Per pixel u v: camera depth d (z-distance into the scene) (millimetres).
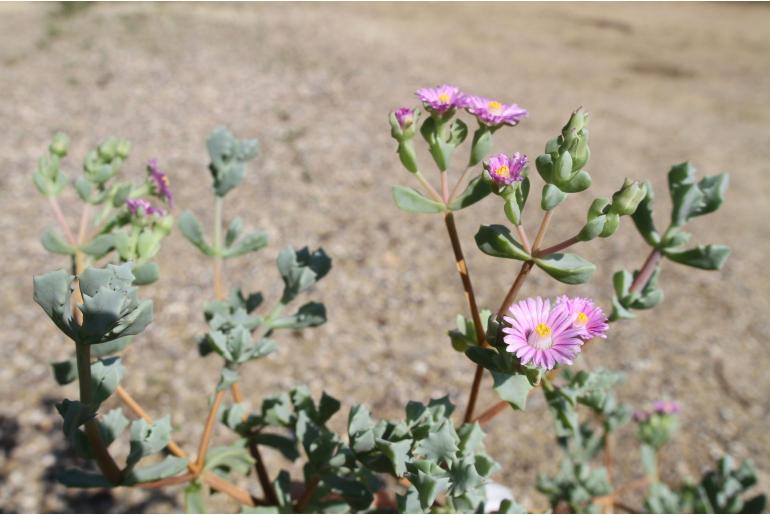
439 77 9539
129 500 3471
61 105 7832
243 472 1776
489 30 13055
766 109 9922
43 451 3701
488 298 5141
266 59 9539
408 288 5188
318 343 4609
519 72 10500
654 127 8805
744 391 4500
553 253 1254
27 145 6859
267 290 5039
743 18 15680
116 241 1480
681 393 4441
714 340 4953
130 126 7348
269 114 7766
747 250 6055
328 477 1497
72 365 1567
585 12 15531
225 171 1772
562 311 1153
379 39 11203
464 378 4426
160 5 12062
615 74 11086
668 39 13570
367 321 4836
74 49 9703
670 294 5449
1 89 8156
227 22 11211
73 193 6090
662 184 7016
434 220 6043
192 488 1622
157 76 8758
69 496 3465
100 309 1003
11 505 3379
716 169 7578
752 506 2068
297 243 5566
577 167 1215
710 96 10391
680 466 3889
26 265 5133
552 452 3953
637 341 4898
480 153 1363
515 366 1206
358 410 1364
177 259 5297
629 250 5914
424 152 7043
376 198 6266
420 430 1307
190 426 3879
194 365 4344
